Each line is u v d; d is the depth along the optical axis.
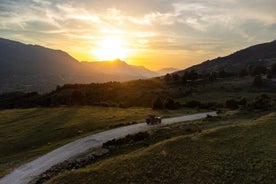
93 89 172.38
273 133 52.66
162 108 106.25
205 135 53.25
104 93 155.25
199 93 141.62
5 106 170.00
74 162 50.91
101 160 50.03
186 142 50.44
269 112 73.44
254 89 142.50
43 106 139.25
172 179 39.75
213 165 42.22
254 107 79.31
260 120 61.59
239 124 60.06
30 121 93.31
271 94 127.69
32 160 56.03
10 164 55.94
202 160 43.81
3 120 100.00
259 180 38.03
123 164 44.50
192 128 61.94
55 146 63.03
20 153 63.47
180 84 169.75
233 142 49.62
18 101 186.38
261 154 44.59
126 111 102.44
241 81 164.75
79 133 73.44
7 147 68.19
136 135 57.78
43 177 47.06
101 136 65.88
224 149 47.09
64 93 171.62
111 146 55.66
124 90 160.62
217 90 145.62
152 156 45.94
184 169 41.72
